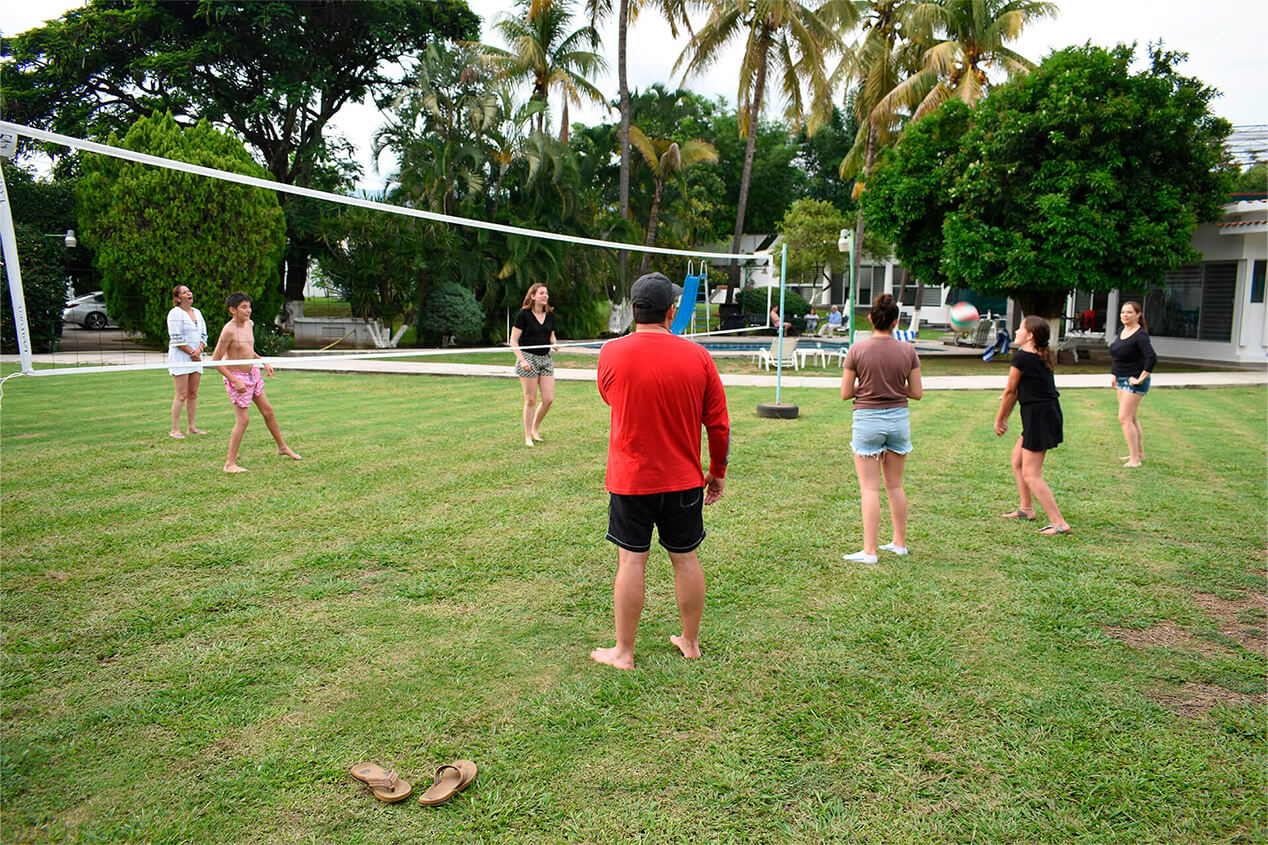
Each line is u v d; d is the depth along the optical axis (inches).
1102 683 122.4
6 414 374.6
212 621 141.3
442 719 110.6
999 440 329.7
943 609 150.2
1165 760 102.3
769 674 124.4
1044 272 637.3
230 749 103.1
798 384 536.4
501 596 155.0
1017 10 830.5
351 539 188.5
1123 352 275.7
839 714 112.8
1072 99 618.2
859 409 176.9
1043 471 271.6
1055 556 181.5
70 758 100.7
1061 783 97.6
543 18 922.7
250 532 192.9
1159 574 169.9
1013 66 860.6
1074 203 638.5
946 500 231.6
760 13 903.1
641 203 1159.6
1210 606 153.1
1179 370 678.5
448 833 87.8
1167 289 840.3
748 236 1873.8
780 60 963.3
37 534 189.2
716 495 133.6
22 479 244.5
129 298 673.0
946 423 377.7
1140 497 235.8
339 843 86.2
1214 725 111.0
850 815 91.4
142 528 194.7
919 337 1173.1
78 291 806.5
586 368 663.1
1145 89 628.1
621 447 121.9
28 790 94.3
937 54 816.3
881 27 948.6
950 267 677.9
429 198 819.4
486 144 844.0
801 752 103.7
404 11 965.8
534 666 126.7
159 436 322.0
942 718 112.0
